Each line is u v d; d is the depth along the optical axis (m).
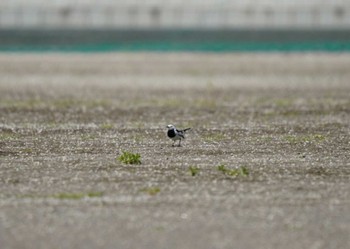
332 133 41.94
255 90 67.31
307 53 109.38
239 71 84.75
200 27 135.88
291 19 140.88
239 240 22.44
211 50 116.81
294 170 31.47
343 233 23.09
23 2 141.88
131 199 26.61
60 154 35.19
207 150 36.19
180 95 63.62
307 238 22.66
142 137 40.38
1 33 130.88
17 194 27.34
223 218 24.44
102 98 61.16
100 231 23.20
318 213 25.05
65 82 74.25
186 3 142.62
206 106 55.59
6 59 100.00
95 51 116.25
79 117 49.25
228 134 41.50
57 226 23.67
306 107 54.62
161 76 80.00
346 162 33.31
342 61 95.44
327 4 141.50
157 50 117.38
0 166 32.28
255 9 141.25
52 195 27.19
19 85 71.38
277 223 23.98
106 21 141.75
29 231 23.23
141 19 141.88
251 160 33.66
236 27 136.75
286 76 79.19
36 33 131.75
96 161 33.41
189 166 32.09
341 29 134.88
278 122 46.72
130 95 63.53
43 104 56.56
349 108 53.81
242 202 26.25
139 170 31.30
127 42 131.50
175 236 22.77
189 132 42.31
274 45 125.75
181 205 25.84
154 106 55.62
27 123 46.03
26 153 35.44
